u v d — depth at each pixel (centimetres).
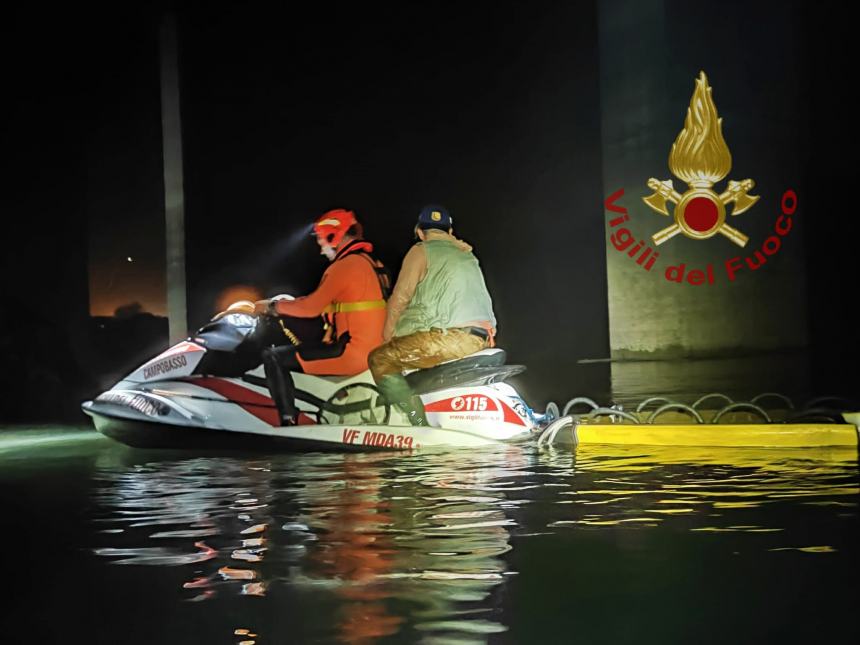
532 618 276
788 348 1243
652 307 1257
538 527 400
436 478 553
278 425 711
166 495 512
